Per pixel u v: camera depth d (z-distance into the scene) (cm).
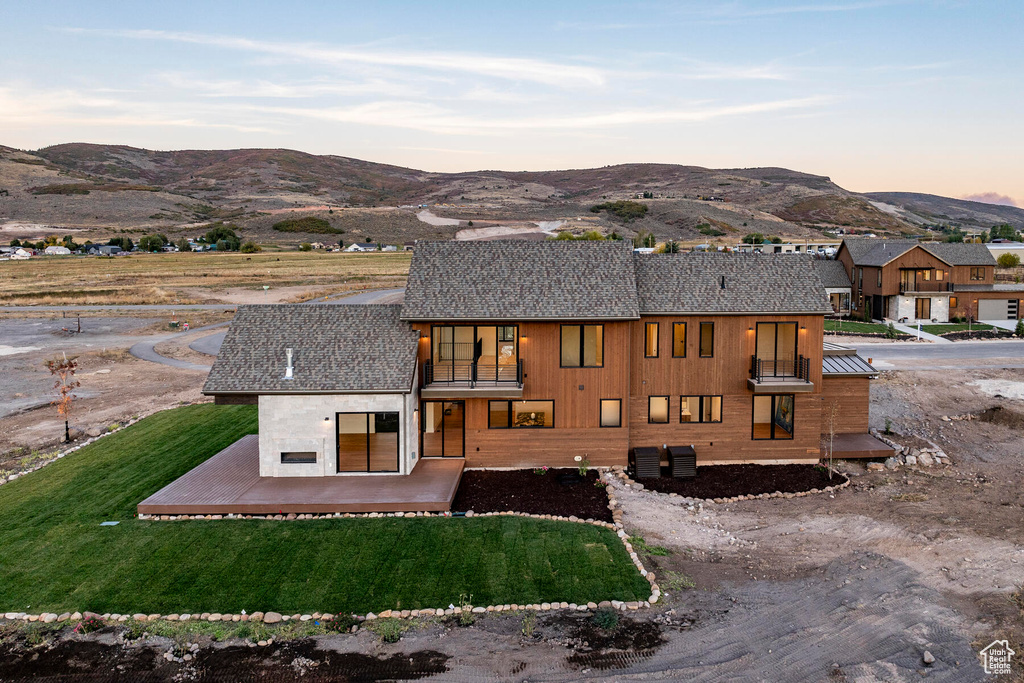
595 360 2081
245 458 2128
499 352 2141
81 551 1520
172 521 1684
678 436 2167
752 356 2125
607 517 1739
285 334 2036
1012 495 1920
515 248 2212
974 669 1105
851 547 1577
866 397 2400
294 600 1324
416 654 1160
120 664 1137
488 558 1484
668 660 1141
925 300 5081
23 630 1235
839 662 1133
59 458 2241
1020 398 2884
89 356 4241
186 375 3731
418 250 2208
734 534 1662
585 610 1297
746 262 2234
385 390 1869
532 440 2095
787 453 2186
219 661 1145
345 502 1719
